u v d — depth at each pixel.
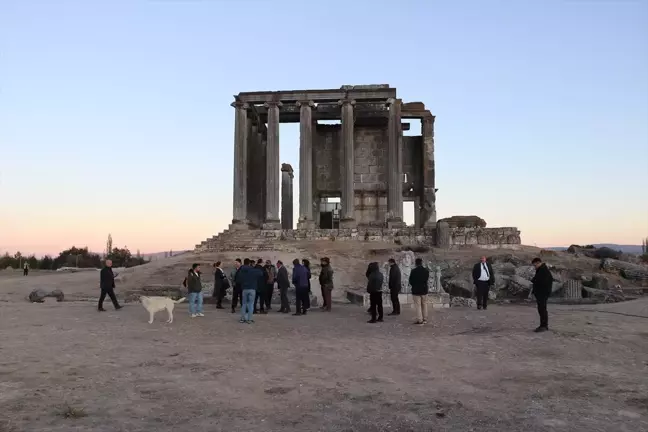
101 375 11.34
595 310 23.73
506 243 49.28
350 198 55.34
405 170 64.69
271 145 56.12
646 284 39.56
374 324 19.59
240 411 8.97
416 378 11.26
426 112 61.88
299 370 11.95
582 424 8.31
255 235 52.97
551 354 13.62
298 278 23.11
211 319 21.30
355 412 8.95
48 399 9.54
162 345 15.05
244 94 56.78
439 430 8.09
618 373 11.68
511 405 9.35
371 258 44.62
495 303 30.33
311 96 56.50
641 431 8.00
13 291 39.03
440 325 19.12
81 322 20.11
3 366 12.13
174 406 9.20
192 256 46.78
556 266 40.16
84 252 127.00
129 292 34.53
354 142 64.50
